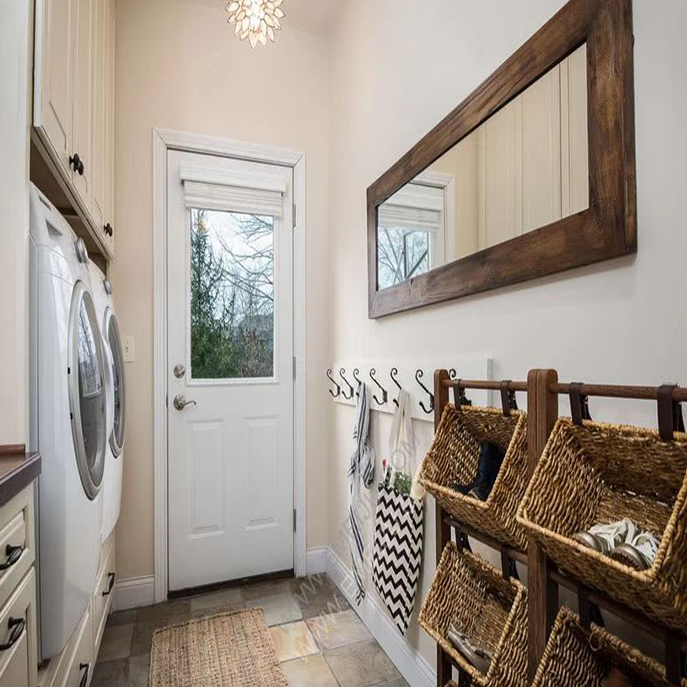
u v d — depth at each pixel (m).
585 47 0.95
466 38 1.39
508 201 1.18
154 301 2.30
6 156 0.96
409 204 1.67
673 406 0.70
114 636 1.92
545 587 0.89
